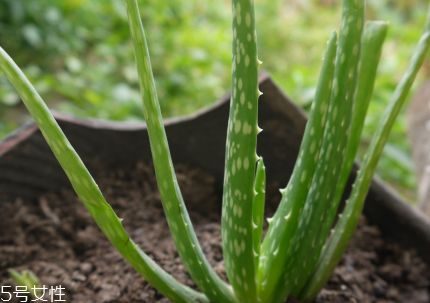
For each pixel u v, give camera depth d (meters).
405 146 1.31
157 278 0.49
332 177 0.49
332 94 0.48
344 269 0.63
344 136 0.48
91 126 0.68
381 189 0.66
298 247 0.50
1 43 1.70
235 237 0.47
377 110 1.36
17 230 0.66
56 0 1.77
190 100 1.58
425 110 0.91
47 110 0.42
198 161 0.72
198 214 0.71
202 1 2.22
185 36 1.72
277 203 0.71
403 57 1.83
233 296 0.52
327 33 2.15
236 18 0.42
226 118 0.68
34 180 0.69
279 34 2.07
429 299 0.63
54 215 0.68
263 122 0.68
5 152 0.64
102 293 0.58
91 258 0.63
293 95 1.26
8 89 1.34
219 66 1.67
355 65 0.47
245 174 0.44
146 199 0.70
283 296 0.52
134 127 0.70
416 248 0.67
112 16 1.91
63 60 1.79
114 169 0.73
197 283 0.50
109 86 1.48
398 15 2.42
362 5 0.46
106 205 0.45
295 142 0.68
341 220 0.55
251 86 0.43
